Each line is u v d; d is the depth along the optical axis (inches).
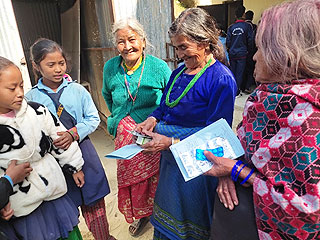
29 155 43.2
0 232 39.5
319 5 26.5
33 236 45.5
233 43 192.4
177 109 50.6
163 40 129.2
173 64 134.1
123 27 60.8
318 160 25.8
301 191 26.7
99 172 63.2
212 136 39.0
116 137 73.3
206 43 45.4
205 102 47.9
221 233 37.8
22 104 42.1
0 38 103.7
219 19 270.7
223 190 36.6
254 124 32.5
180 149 39.4
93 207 66.6
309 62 26.6
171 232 56.5
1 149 40.3
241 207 34.9
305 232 28.0
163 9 125.0
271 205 29.3
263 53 29.6
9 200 40.9
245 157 34.9
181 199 52.5
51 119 50.1
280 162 28.7
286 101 28.2
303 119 26.7
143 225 81.7
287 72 28.4
